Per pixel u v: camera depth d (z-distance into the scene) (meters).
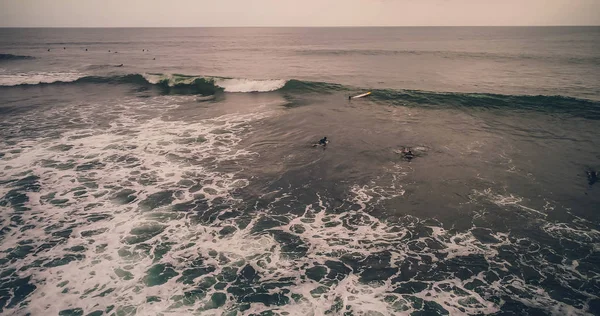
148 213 9.88
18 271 7.53
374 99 22.22
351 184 11.66
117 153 13.98
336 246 8.60
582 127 16.61
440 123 17.67
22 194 10.77
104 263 7.82
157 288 7.12
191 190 11.22
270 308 6.68
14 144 14.76
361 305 6.78
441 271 7.75
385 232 9.16
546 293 7.12
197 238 8.82
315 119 18.38
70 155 13.70
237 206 10.34
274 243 8.69
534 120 17.81
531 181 11.66
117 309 6.55
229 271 7.68
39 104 21.39
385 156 13.73
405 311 6.63
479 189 11.23
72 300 6.75
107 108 20.56
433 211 10.09
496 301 6.91
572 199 10.53
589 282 7.39
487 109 19.84
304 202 10.60
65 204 10.25
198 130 16.75
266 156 13.82
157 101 22.45
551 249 8.41
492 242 8.72
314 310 6.64
